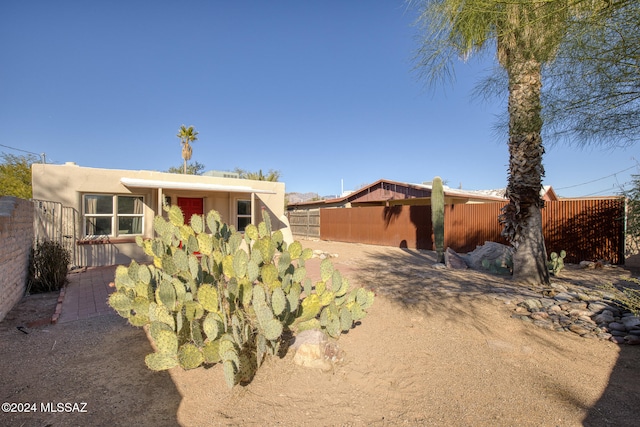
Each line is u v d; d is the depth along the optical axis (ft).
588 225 33.86
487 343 14.16
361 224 61.77
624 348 13.41
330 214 69.26
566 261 35.27
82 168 33.88
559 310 17.97
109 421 8.87
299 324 13.16
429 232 50.03
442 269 32.22
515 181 24.95
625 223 31.55
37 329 15.57
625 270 29.48
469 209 45.14
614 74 11.57
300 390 10.64
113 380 10.91
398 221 54.90
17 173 58.49
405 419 9.25
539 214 24.82
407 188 65.92
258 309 10.75
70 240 32.83
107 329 15.57
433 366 12.26
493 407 9.71
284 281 13.93
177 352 10.32
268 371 11.64
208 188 38.93
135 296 14.26
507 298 20.30
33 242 24.52
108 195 35.73
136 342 13.98
